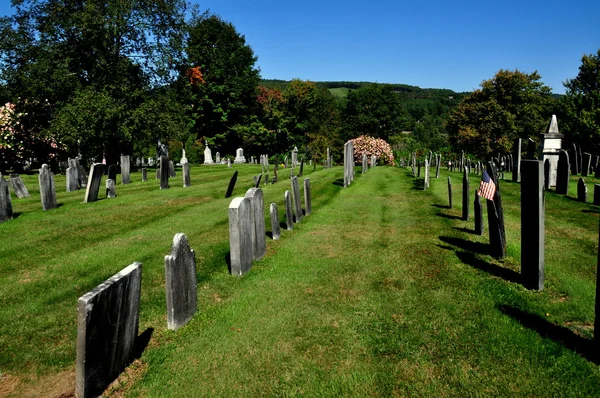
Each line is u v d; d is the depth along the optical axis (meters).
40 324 5.68
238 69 58.97
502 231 7.85
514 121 52.53
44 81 28.98
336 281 7.22
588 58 45.19
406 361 4.73
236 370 4.65
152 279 7.34
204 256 8.59
